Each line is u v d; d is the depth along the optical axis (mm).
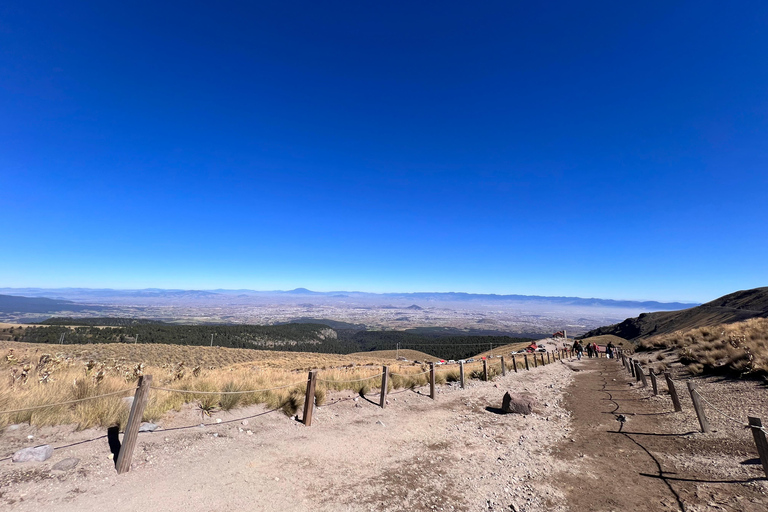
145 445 6465
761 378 12258
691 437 8484
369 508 5207
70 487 4871
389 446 8031
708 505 5223
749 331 18609
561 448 8258
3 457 5344
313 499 5355
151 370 11633
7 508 4234
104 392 7762
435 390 15094
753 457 6852
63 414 6844
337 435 8414
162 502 4816
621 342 62594
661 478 6340
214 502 4973
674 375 17359
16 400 6723
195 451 6590
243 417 8688
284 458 6789
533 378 20891
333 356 50656
